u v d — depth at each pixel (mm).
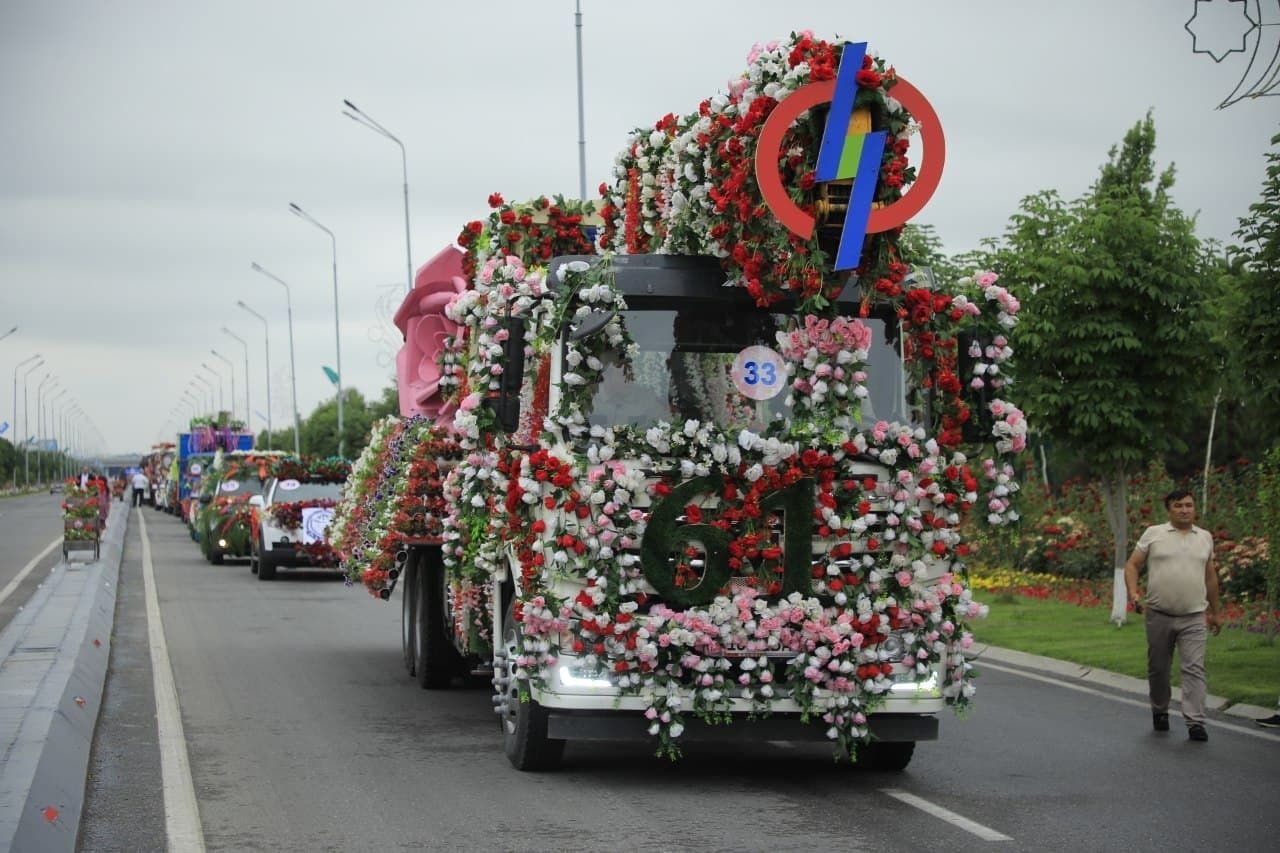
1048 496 25609
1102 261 17328
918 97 9078
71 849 7824
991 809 8875
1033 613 20359
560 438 9281
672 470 9133
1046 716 12656
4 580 28641
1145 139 24062
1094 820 8539
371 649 17984
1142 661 15328
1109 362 17672
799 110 8969
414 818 8625
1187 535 11680
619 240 11531
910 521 9258
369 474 16516
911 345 9594
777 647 9180
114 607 23500
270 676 15312
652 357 9391
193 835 8219
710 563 9102
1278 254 13094
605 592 9102
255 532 31156
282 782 9734
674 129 10625
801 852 7750
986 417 9836
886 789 9531
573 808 8906
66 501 30438
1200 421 31656
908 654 9344
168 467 78188
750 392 9391
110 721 12258
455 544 11836
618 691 9156
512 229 11938
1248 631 17578
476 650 11695
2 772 8781
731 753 10977
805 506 9172
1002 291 9844
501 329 9570
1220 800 9133
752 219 9156
